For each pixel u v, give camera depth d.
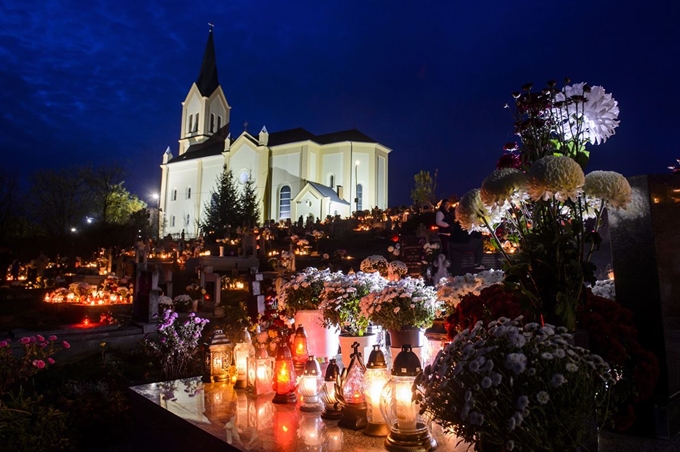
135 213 60.09
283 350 4.26
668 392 3.57
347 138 60.19
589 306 3.55
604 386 2.81
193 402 4.31
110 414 6.01
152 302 12.11
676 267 3.82
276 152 60.59
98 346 10.55
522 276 3.27
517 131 3.53
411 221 32.56
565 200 3.12
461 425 2.51
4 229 46.38
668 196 3.83
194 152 70.38
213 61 76.88
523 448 2.32
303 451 3.10
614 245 3.88
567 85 3.63
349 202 57.28
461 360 2.41
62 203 56.16
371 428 3.37
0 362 5.84
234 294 19.42
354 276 5.55
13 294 22.14
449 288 4.92
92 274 27.30
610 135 3.48
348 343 4.95
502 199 3.03
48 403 6.24
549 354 2.31
